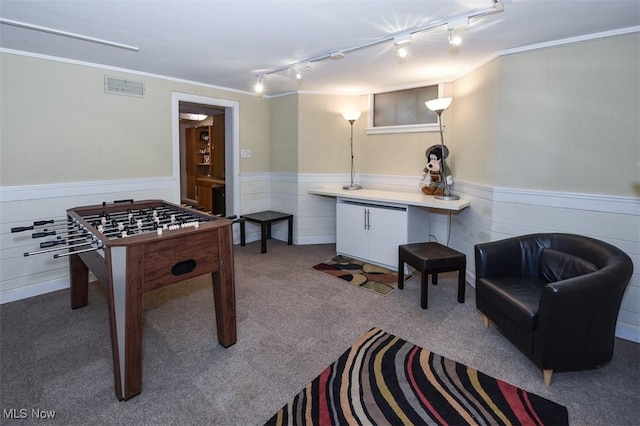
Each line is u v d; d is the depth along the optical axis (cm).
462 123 367
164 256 195
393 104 448
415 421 170
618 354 228
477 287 256
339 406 180
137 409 178
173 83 398
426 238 416
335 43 272
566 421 170
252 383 198
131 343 183
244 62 330
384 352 228
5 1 202
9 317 274
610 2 199
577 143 259
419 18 223
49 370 209
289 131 484
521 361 218
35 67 305
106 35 257
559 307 184
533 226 283
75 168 335
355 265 401
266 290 331
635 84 235
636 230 241
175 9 212
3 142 294
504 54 286
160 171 397
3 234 298
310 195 488
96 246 201
